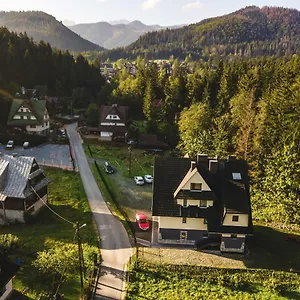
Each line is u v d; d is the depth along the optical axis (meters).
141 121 119.69
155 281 39.34
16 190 51.94
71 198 60.91
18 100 100.19
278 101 77.06
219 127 80.38
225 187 46.50
